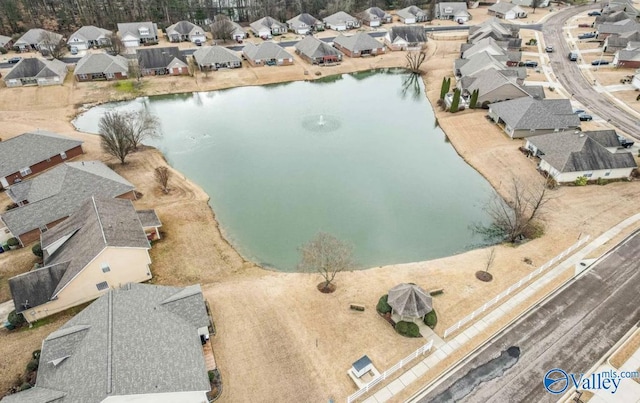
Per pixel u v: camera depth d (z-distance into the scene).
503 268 44.53
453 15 154.75
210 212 56.59
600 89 91.12
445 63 114.19
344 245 45.22
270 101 96.69
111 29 142.38
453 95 88.81
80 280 40.06
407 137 79.31
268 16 149.12
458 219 55.84
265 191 61.97
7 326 38.41
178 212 55.44
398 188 62.88
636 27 118.56
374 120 86.56
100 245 40.12
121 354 29.17
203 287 43.28
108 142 64.25
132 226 44.97
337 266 41.75
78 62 107.50
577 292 40.44
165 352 30.50
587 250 45.97
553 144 63.22
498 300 39.88
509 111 75.69
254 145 76.31
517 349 35.06
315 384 32.78
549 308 38.81
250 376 33.34
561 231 49.75
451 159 71.31
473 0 172.62
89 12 142.50
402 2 169.12
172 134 80.81
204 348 35.53
